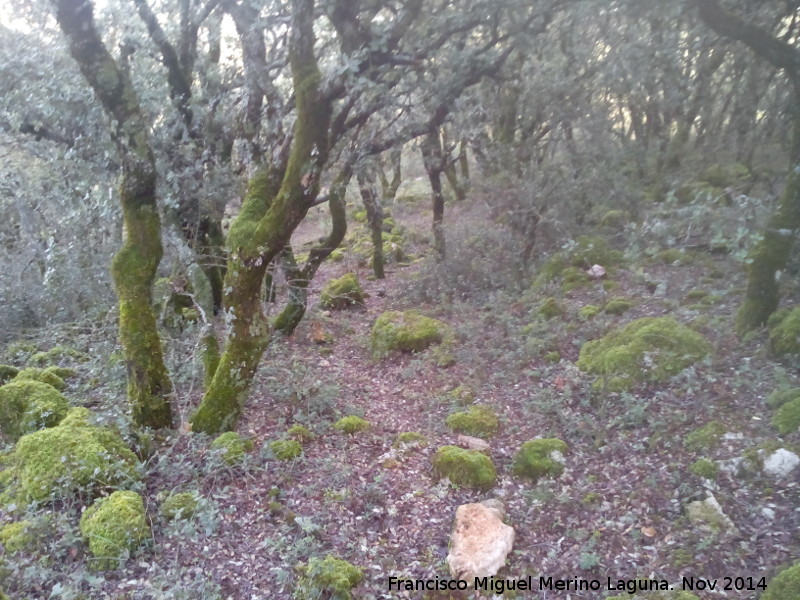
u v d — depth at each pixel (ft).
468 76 27.09
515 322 31.48
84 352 28.40
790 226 22.95
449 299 38.11
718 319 25.85
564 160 39.78
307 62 18.02
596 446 19.58
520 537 15.83
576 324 29.63
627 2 23.47
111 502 15.26
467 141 38.09
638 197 42.73
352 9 20.20
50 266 31.78
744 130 47.34
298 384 24.66
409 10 20.24
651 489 16.96
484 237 40.68
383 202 53.11
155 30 26.30
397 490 17.81
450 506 17.11
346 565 14.14
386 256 53.88
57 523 14.83
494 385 25.50
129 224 19.31
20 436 19.53
